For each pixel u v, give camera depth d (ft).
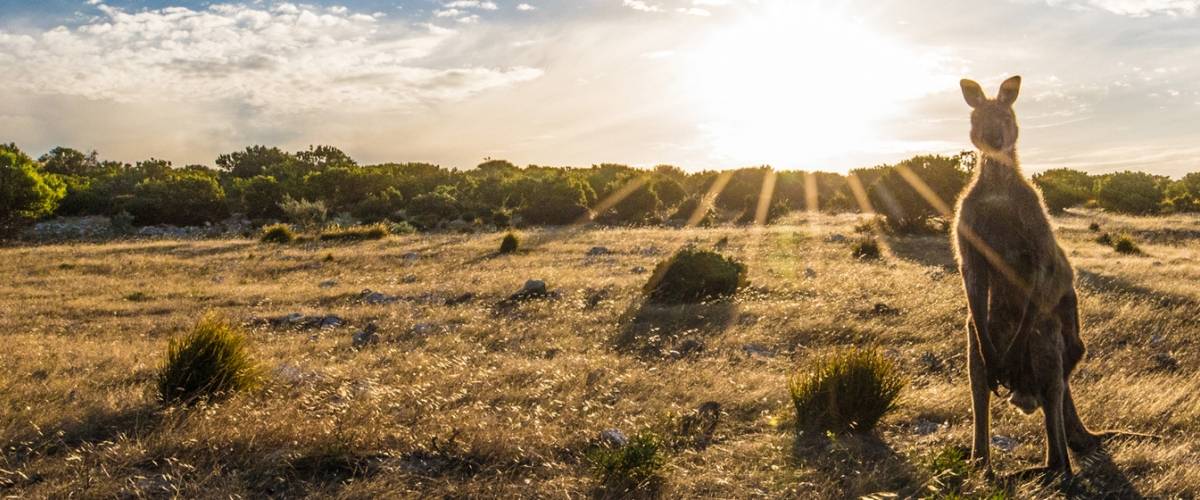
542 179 190.90
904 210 107.96
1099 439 19.17
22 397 24.23
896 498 15.80
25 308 53.57
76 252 98.12
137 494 15.58
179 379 23.76
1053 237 15.58
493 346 37.32
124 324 46.52
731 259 55.47
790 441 19.77
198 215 188.96
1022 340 15.37
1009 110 15.34
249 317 47.75
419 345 37.32
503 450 18.75
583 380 27.35
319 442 18.49
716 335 38.32
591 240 104.83
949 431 20.99
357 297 58.08
